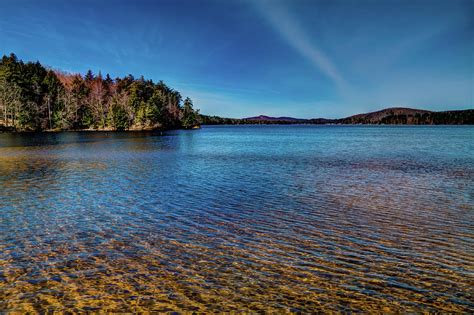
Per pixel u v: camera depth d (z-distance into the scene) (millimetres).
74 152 42812
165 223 13023
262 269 8992
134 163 32156
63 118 124938
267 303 7355
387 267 9133
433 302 7418
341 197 17703
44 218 13586
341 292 7824
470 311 7074
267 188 20125
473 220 13422
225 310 7086
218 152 45156
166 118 161000
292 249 10391
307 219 13641
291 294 7730
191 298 7531
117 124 130125
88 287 7977
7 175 24156
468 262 9445
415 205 15922
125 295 7633
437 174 25562
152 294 7691
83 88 165125
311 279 8438
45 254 9883
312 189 19875
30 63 160500
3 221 13125
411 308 7180
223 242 10984
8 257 9641
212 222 13211
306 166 30516
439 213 14484
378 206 15734
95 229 12227
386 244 10812
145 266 9125
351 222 13219
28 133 101812
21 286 7988
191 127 185875
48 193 18344
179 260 9531
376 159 36406
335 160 35469
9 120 110812
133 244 10750
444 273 8773
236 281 8320
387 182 22172
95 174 25141
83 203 16141
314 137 95812
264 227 12570
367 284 8195
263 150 48781
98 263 9297
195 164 31750
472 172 26484
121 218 13672
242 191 19250
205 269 8969
